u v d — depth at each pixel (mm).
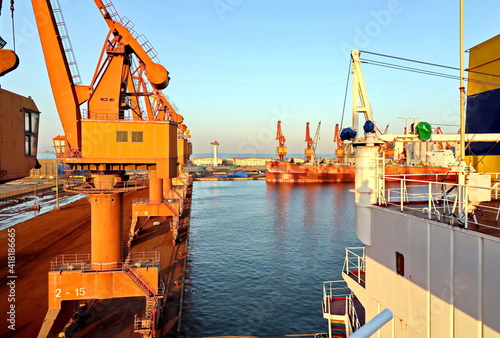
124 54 23172
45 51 20703
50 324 17875
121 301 23453
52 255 32844
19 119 9703
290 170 158000
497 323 6715
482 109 19188
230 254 45031
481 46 19281
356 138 13047
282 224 65125
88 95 22031
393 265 10516
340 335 16484
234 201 98500
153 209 41906
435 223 8508
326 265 40531
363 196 12305
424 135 12070
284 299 30766
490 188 7453
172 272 30656
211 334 24391
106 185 21422
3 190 98000
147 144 21141
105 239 20531
